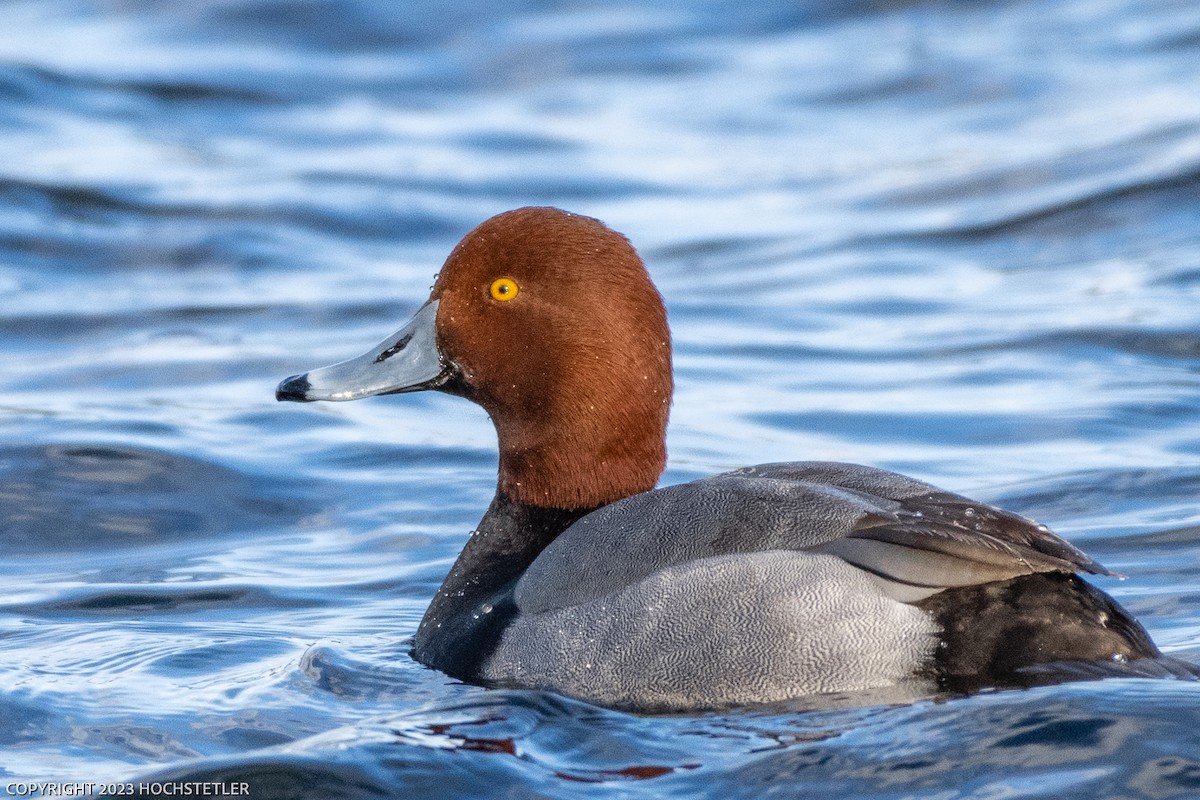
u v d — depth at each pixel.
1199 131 20.47
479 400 8.78
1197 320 15.03
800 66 28.20
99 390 14.41
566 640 7.58
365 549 10.66
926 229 19.75
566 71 28.64
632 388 8.47
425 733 7.05
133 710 7.69
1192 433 12.36
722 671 7.22
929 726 6.64
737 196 22.28
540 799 6.41
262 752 6.86
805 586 7.19
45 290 18.19
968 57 26.86
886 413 13.34
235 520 11.33
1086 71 25.16
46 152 22.73
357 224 20.80
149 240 19.89
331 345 15.87
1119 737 6.41
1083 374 14.13
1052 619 6.89
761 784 6.43
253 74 27.52
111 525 11.17
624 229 20.86
